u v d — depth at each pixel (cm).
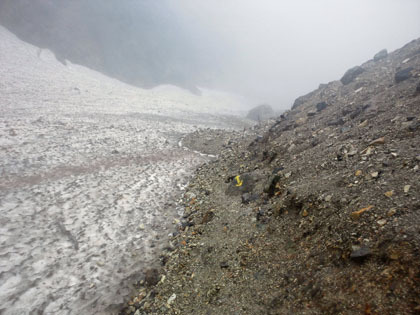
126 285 736
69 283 730
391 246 408
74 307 663
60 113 2555
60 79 3994
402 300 342
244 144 1758
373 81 1415
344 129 962
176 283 673
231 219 825
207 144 2150
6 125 1897
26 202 1077
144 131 2434
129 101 4116
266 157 1187
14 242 845
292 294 466
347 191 583
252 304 497
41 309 648
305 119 1411
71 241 891
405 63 1376
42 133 1892
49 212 1033
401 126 732
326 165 758
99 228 974
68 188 1243
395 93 1023
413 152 593
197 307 564
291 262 534
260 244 643
